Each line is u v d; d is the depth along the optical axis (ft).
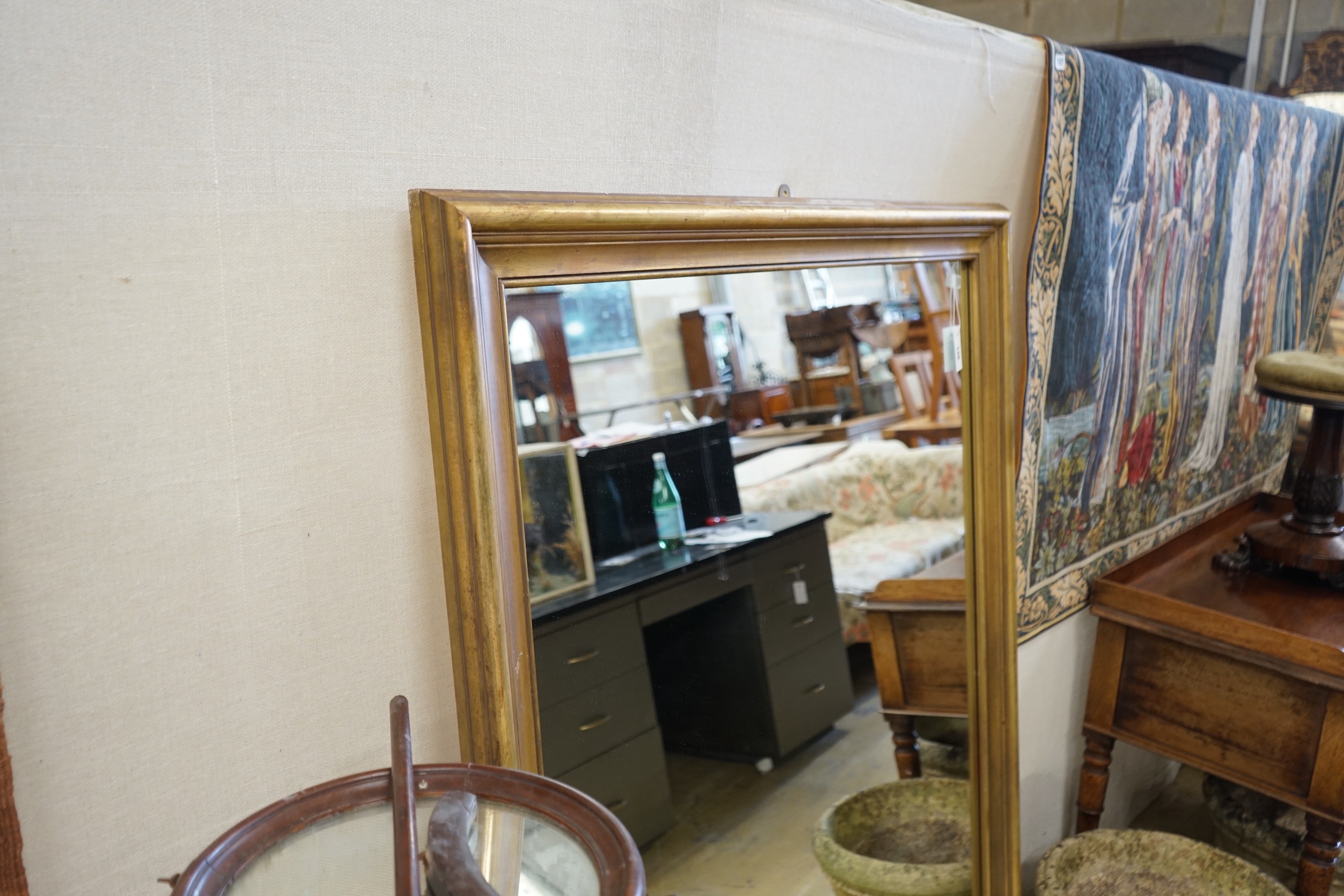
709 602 3.89
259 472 2.46
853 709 4.75
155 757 2.36
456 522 2.76
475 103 2.77
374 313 2.64
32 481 2.11
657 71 3.24
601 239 3.00
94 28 2.08
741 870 4.10
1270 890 5.29
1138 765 7.74
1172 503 7.14
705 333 3.71
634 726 3.60
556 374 3.14
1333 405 5.81
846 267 4.20
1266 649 5.38
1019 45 4.77
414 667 2.86
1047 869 5.47
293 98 2.40
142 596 2.30
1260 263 7.45
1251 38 15.06
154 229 2.22
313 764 2.66
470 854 1.56
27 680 2.14
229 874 1.62
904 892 4.90
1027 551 5.47
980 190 4.91
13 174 2.02
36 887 2.19
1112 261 5.57
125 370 2.21
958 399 5.25
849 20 3.89
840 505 4.60
